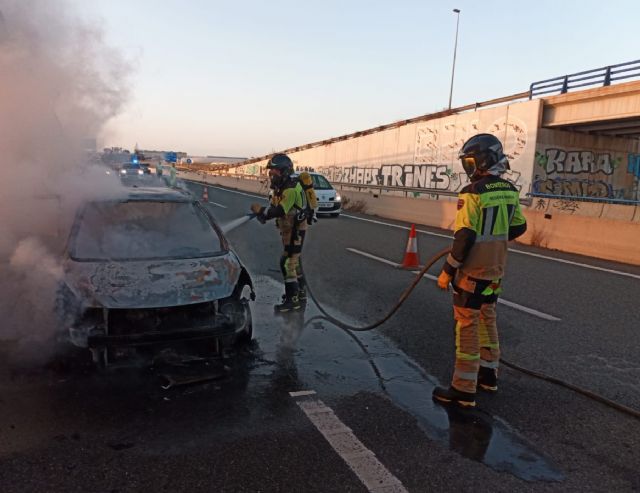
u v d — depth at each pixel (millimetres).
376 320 5605
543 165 24250
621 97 20594
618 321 5738
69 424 3223
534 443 3168
